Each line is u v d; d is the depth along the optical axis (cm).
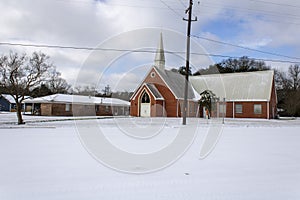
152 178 455
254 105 3328
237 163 578
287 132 1337
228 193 387
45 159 582
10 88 1811
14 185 403
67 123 1830
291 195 384
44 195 363
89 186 405
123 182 429
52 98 3281
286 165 564
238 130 1437
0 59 1817
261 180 453
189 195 375
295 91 4675
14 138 933
